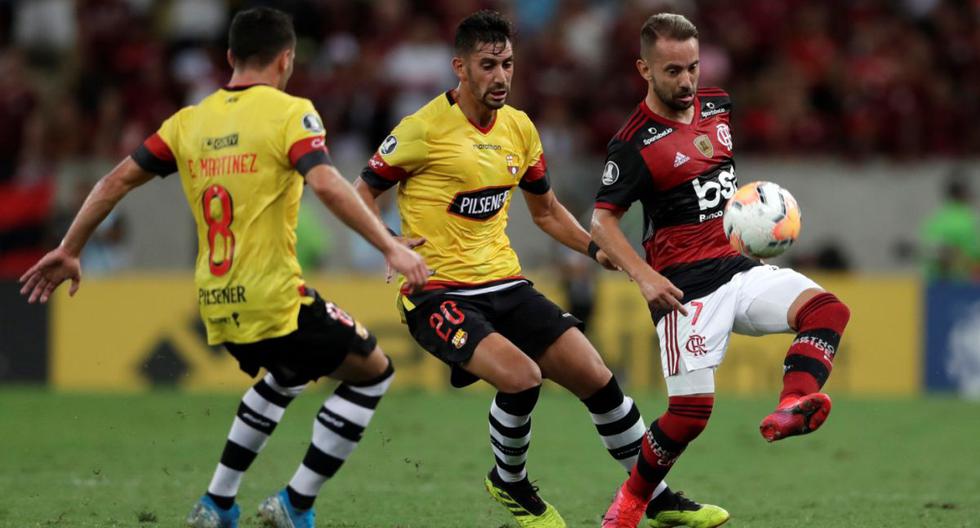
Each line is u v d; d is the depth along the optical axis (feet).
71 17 213.25
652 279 68.03
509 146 74.23
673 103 69.82
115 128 192.65
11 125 193.67
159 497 86.33
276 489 90.48
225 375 156.35
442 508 82.79
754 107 200.23
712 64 204.54
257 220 63.31
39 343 157.99
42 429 121.60
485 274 72.95
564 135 191.72
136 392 152.56
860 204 186.19
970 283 160.97
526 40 207.31
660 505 73.36
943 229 177.88
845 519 79.82
